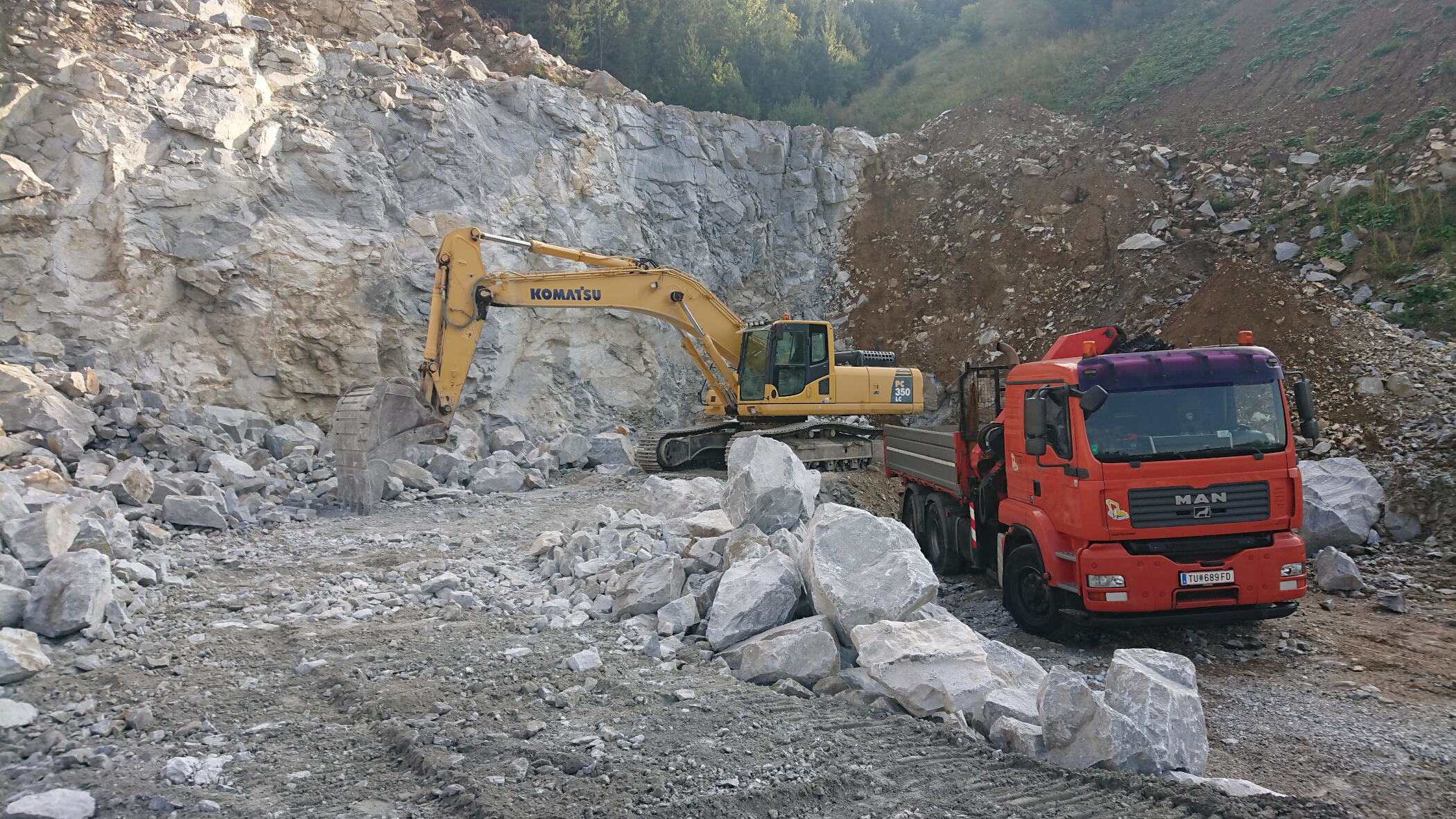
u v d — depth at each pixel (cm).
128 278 1518
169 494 1146
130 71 1612
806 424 1656
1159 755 492
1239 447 738
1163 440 739
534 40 2498
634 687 583
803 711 550
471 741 487
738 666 641
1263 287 1633
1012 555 851
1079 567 741
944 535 1086
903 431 1252
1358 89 2209
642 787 434
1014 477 867
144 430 1348
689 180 2495
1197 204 2222
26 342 1411
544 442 1969
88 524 811
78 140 1511
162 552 928
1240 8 2794
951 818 427
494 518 1236
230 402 1609
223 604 769
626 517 1027
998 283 2386
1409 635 801
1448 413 1230
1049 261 2334
